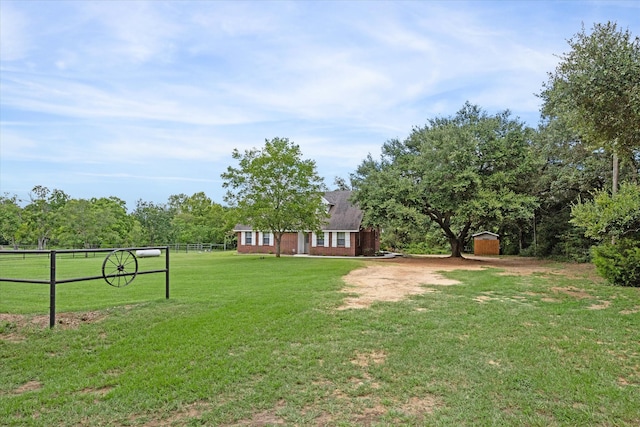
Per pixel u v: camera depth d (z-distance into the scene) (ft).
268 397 11.55
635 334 19.39
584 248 69.00
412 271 49.88
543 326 20.72
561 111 40.75
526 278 42.83
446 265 62.28
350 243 94.73
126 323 19.52
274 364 14.30
